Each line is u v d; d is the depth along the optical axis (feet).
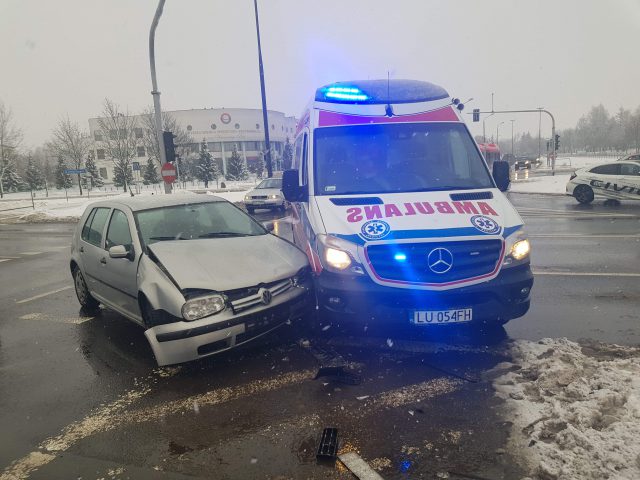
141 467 9.77
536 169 182.91
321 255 14.19
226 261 15.20
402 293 13.21
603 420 9.89
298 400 12.06
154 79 50.11
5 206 109.09
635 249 28.71
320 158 17.10
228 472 9.43
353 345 15.23
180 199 19.34
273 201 60.08
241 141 286.66
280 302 14.70
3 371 15.19
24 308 22.72
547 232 36.86
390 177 16.40
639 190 53.52
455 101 19.15
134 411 12.10
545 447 9.36
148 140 184.14
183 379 13.71
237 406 11.98
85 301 21.48
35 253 41.57
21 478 9.61
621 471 8.44
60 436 11.14
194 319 13.30
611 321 16.31
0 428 11.68
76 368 15.10
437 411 11.09
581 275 22.89
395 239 13.28
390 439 10.13
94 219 20.68
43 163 256.32
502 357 13.69
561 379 11.81
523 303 13.70
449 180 16.34
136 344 16.94
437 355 14.14
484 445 9.69
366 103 18.24
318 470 9.31
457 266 13.28
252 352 15.20
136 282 15.30
